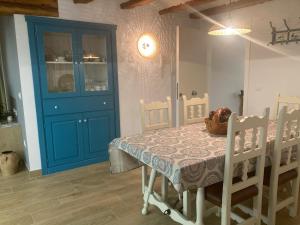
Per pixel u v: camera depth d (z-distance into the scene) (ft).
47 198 8.63
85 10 10.72
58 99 10.40
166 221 7.23
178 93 13.01
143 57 12.74
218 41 14.57
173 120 14.51
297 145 6.86
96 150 11.71
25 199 8.59
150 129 8.62
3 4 8.63
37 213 7.74
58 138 10.63
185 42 12.92
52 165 10.68
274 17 10.85
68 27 10.22
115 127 12.15
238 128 5.16
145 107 8.47
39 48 9.75
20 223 7.24
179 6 11.78
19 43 9.43
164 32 13.32
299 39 10.09
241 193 5.75
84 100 11.06
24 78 9.73
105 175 10.46
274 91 11.33
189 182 5.12
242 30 7.81
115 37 11.48
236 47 15.33
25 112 9.95
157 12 12.83
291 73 10.58
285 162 6.83
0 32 12.73
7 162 10.40
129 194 8.82
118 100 12.06
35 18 9.43
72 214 7.64
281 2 10.51
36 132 10.32
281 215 7.41
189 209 6.73
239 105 16.06
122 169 7.27
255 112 12.30
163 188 7.76
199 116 9.81
